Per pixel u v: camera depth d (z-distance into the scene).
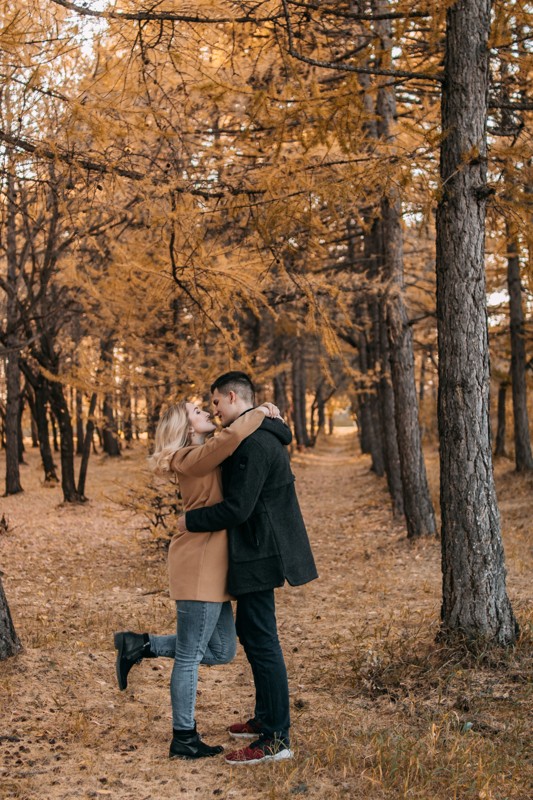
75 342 16.45
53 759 3.44
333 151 5.40
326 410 51.97
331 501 17.91
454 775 3.16
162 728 3.89
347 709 4.13
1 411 31.12
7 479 19.27
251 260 5.98
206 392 9.55
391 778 3.20
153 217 5.30
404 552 9.79
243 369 6.70
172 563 3.49
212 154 5.65
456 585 4.71
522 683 4.17
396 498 12.98
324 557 10.48
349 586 7.87
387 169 4.59
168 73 5.42
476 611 4.64
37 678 4.38
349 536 12.23
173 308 8.55
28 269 14.43
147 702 4.30
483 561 4.66
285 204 4.89
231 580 3.39
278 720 3.46
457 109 4.75
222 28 5.24
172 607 6.86
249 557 3.38
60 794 3.08
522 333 15.34
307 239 5.88
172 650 3.65
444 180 4.70
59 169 4.84
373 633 5.63
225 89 4.77
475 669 4.39
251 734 3.73
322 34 6.11
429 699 4.15
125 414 9.82
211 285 6.01
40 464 28.06
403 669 4.57
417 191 5.24
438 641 4.76
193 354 9.34
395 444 13.16
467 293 4.71
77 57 5.44
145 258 6.38
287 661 5.15
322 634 5.83
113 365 9.73
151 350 9.25
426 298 15.48
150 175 5.19
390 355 10.66
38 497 18.50
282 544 3.40
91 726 3.86
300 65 6.12
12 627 4.72
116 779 3.24
